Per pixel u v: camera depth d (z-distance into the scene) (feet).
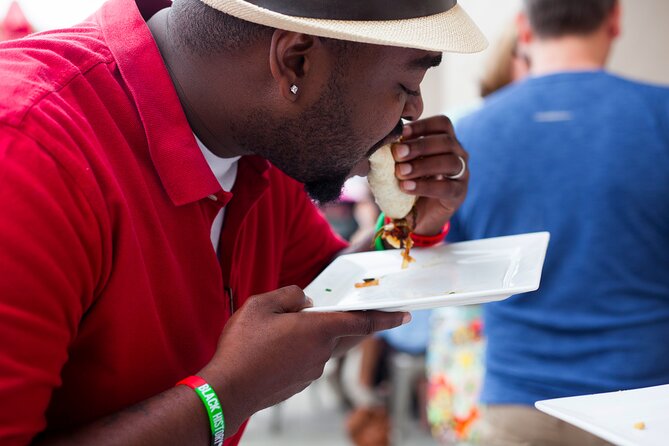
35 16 5.81
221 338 3.02
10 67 2.96
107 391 3.11
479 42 3.23
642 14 12.09
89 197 2.79
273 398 3.03
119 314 3.01
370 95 3.26
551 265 5.61
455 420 8.22
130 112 3.20
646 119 5.52
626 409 2.93
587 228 5.50
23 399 2.54
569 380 5.52
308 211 4.74
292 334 2.99
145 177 3.18
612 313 5.48
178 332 3.31
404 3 3.08
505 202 5.77
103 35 3.36
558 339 5.59
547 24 6.07
